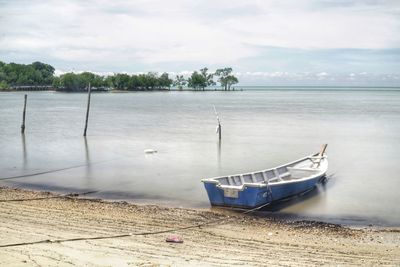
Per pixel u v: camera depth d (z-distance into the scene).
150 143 45.19
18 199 20.91
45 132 54.28
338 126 64.94
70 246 13.29
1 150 40.12
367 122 71.44
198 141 47.19
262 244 14.96
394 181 28.05
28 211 18.11
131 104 125.75
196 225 17.27
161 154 38.34
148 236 15.26
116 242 14.18
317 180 25.44
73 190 24.56
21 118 74.25
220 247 14.33
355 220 19.52
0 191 22.91
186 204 21.58
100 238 14.55
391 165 34.09
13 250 12.40
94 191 24.33
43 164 33.19
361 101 162.88
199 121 71.38
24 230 15.04
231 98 190.88
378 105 129.38
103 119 73.88
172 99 169.00
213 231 16.55
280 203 22.20
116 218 17.61
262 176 24.20
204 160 35.72
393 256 14.16
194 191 24.39
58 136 50.44
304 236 16.47
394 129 61.16
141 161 34.75
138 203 21.61
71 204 20.12
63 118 75.06
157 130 57.50
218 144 44.97
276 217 19.62
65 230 15.38
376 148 43.56
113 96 196.75
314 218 19.72
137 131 56.22
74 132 54.47
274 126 64.12
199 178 28.20
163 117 79.00
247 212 20.16
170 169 31.42
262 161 35.66
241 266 12.34
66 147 42.19
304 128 61.53
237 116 82.94
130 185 25.89
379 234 17.09
